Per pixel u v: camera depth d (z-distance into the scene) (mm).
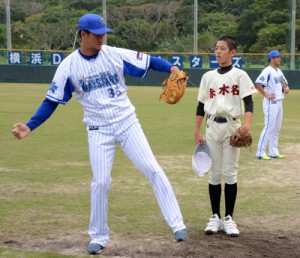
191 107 23234
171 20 53781
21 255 5492
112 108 5379
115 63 5352
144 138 5469
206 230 6277
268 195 8305
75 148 12656
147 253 5621
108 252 5637
